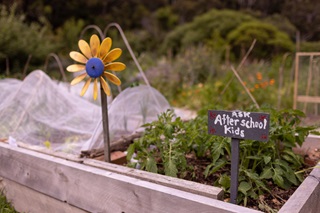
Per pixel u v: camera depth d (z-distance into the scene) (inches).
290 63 333.4
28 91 113.2
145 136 80.1
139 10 781.3
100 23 671.8
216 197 55.8
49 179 77.8
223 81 259.8
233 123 58.6
